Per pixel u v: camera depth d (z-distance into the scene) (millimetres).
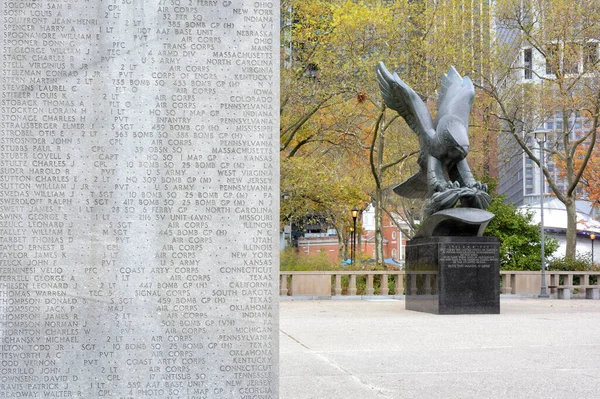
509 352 10352
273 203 5820
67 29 5727
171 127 5766
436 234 18781
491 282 18078
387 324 14945
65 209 5660
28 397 5574
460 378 8062
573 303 23922
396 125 41531
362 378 8062
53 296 5621
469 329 13805
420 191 21516
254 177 5820
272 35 5883
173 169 5754
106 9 5762
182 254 5730
